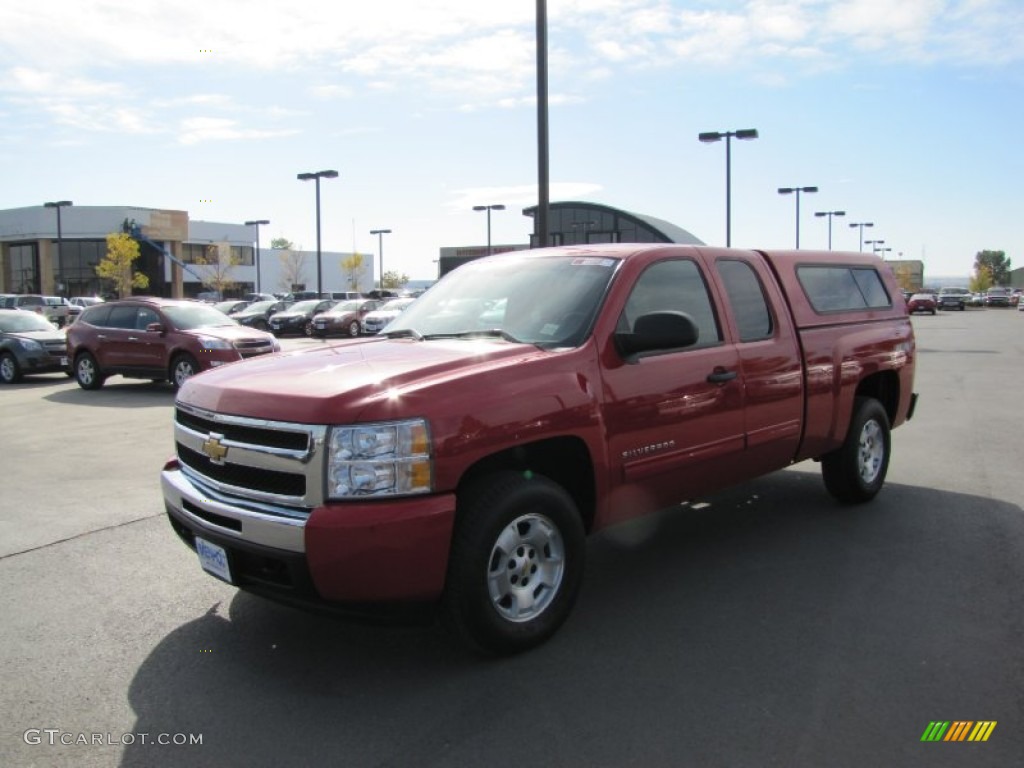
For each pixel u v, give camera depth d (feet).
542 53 36.42
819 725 10.40
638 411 13.84
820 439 18.69
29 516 20.45
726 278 16.76
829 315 19.24
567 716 10.66
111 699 11.20
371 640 13.10
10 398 46.01
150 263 231.71
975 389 45.52
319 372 12.34
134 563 16.88
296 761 9.68
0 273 236.84
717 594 14.92
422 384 11.45
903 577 15.71
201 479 12.56
